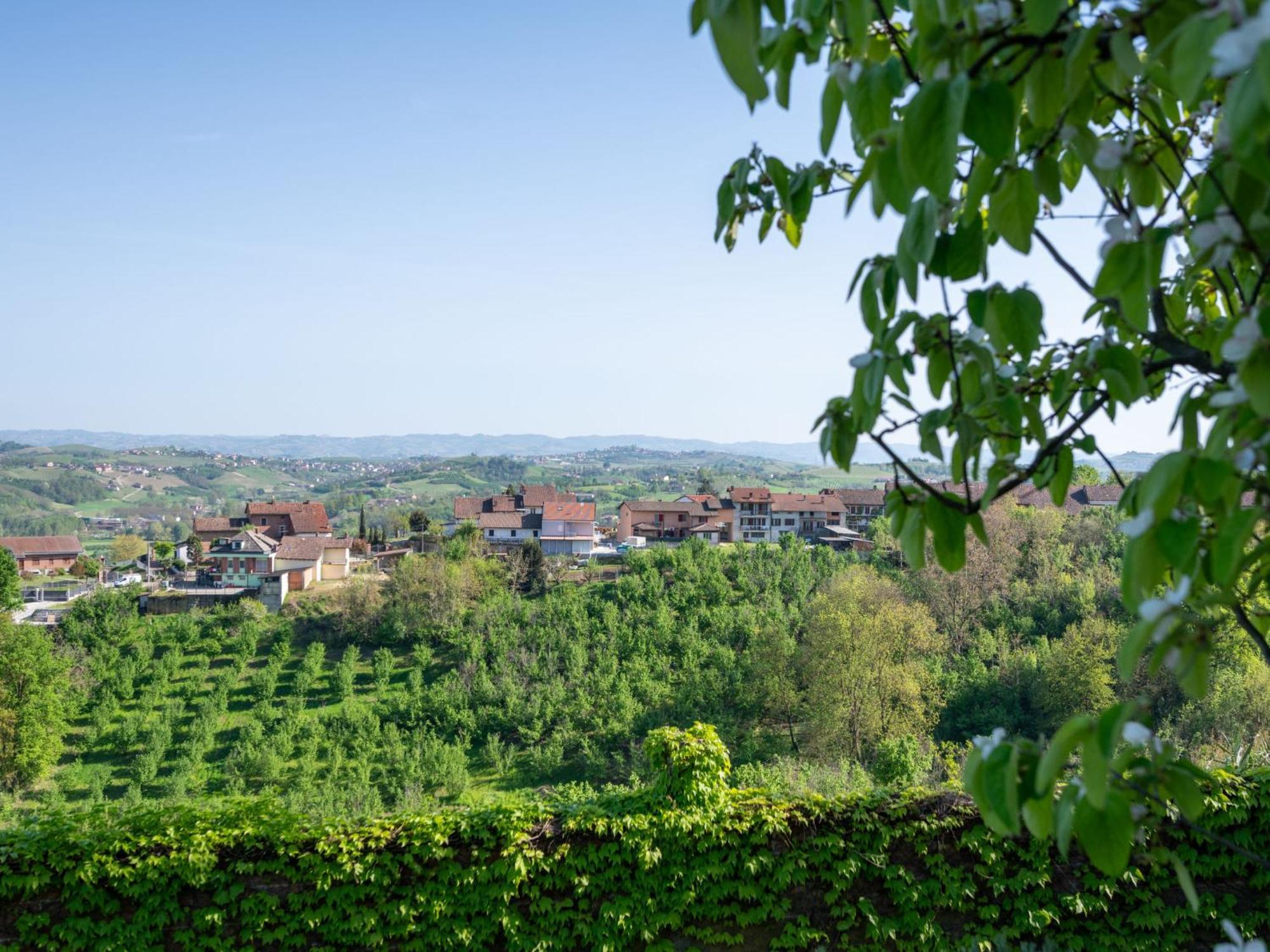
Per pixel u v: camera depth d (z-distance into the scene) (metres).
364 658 49.22
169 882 8.35
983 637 39.94
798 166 2.25
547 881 8.47
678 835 8.44
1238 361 1.34
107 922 8.29
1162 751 1.44
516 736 39.44
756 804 8.65
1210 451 1.35
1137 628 1.34
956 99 1.40
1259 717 24.91
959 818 8.36
